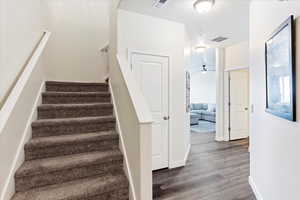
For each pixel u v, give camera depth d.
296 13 1.27
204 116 8.98
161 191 2.29
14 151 1.55
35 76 2.21
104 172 1.90
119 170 1.98
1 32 1.57
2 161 1.34
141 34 2.80
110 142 2.17
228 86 4.99
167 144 3.08
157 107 2.98
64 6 3.63
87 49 3.84
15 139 1.58
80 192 1.55
